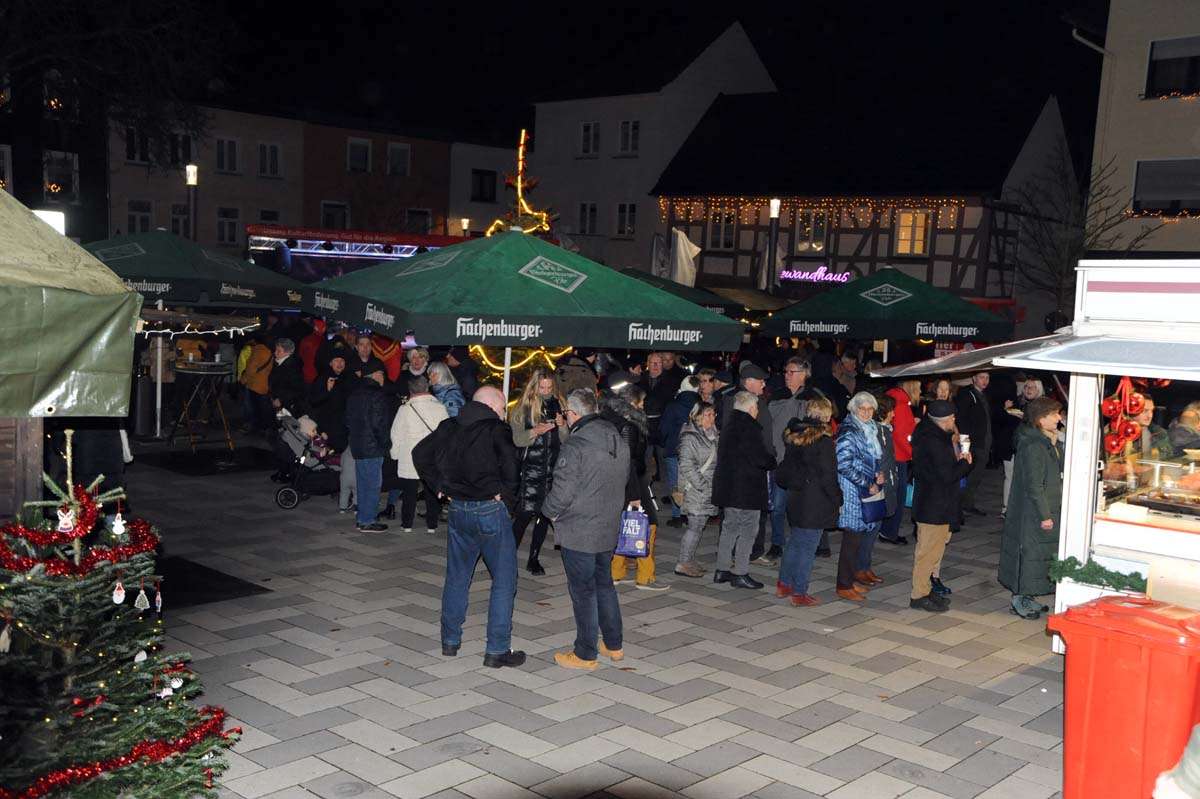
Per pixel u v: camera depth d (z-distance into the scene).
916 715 6.44
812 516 8.53
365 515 10.66
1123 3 24.91
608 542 6.87
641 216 36.19
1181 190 24.52
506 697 6.44
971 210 28.53
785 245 31.92
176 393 16.58
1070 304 26.25
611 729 6.01
